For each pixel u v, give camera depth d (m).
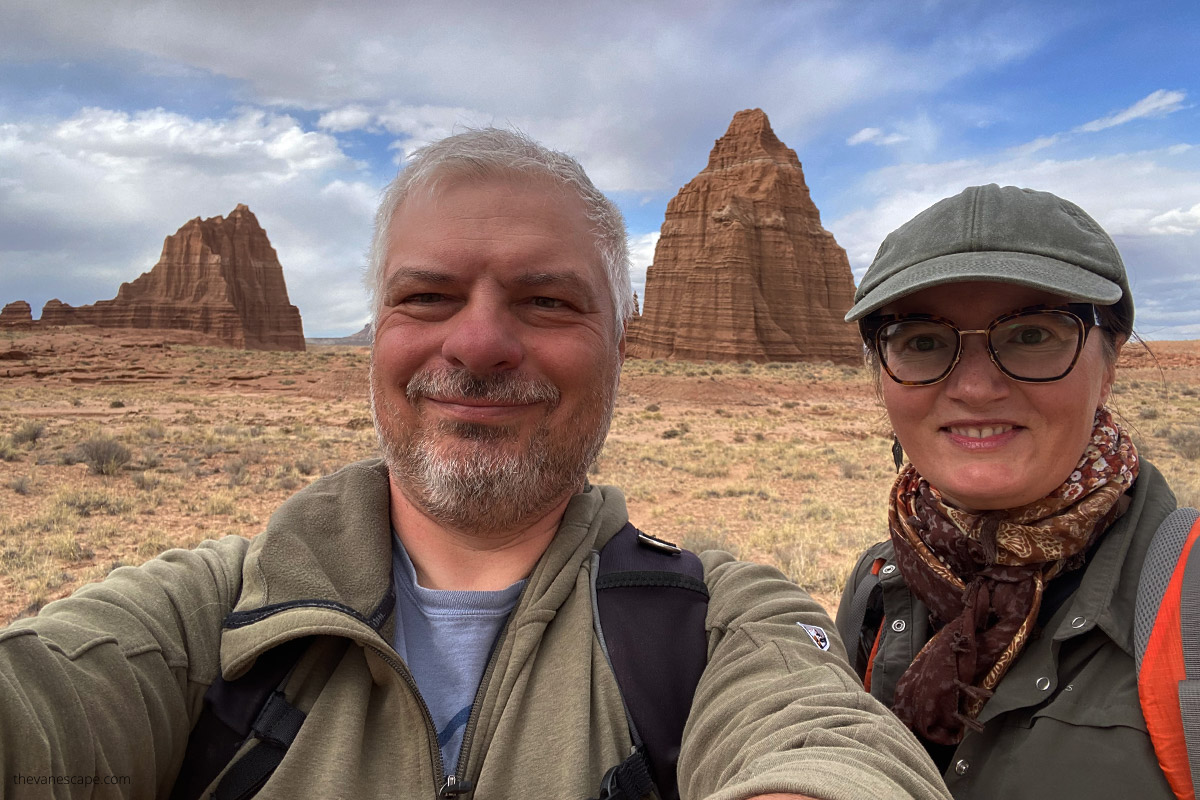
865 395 16.80
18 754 0.35
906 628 0.66
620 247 0.57
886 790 0.33
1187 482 4.84
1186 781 0.45
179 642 0.44
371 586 0.48
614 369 0.56
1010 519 0.57
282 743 0.42
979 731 0.54
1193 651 0.46
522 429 0.49
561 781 0.42
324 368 19.19
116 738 0.39
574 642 0.47
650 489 5.57
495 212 0.49
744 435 9.85
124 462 5.68
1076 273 0.52
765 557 3.43
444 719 0.46
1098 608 0.51
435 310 0.50
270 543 0.48
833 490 5.82
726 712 0.43
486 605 0.49
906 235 0.59
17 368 16.16
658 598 0.50
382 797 0.42
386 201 0.53
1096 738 0.48
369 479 0.53
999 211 0.55
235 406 12.05
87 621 0.42
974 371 0.55
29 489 4.63
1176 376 17.05
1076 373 0.53
